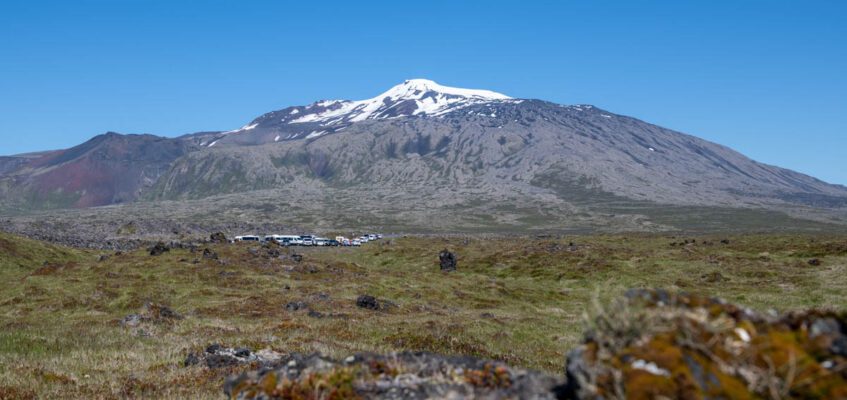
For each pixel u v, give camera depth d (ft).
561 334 108.06
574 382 22.47
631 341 21.94
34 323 127.24
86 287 176.65
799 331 21.06
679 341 21.29
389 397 26.99
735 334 21.27
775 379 19.36
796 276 198.49
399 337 93.09
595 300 23.72
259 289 186.50
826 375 19.07
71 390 59.72
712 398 19.35
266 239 574.56
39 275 199.52
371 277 222.07
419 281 217.56
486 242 467.11
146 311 124.98
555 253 292.20
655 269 233.96
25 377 64.23
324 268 235.81
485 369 27.96
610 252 285.64
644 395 19.77
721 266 231.71
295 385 28.50
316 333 100.37
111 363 74.54
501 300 180.24
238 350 75.20
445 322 119.55
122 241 523.29
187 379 63.77
